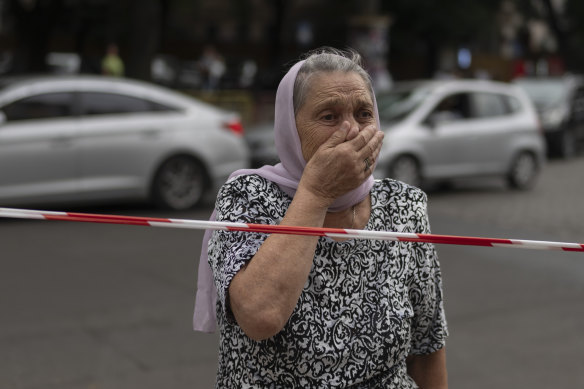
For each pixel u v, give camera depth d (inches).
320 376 61.7
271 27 1381.6
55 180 335.6
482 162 453.7
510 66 1159.6
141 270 250.4
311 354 61.3
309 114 62.5
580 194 457.4
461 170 445.1
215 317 67.9
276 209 63.0
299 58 71.6
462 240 57.9
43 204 374.6
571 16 1247.5
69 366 166.2
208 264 67.3
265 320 57.1
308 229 57.1
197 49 1354.6
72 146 337.7
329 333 61.8
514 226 348.8
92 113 346.6
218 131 375.9
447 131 437.4
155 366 167.8
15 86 335.6
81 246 285.7
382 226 66.6
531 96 696.4
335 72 62.8
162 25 1089.4
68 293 221.9
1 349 175.2
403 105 442.0
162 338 185.5
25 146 328.2
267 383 62.6
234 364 63.7
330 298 62.6
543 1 1223.5
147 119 358.0
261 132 442.0
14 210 51.4
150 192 359.9
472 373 167.5
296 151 63.1
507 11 1275.8
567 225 352.5
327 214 64.7
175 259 267.0
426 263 67.9
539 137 479.5
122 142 349.1
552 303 223.3
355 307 63.3
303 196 59.4
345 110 62.4
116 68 729.6
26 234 306.2
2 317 198.5
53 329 189.9
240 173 64.8
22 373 161.8
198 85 978.7
